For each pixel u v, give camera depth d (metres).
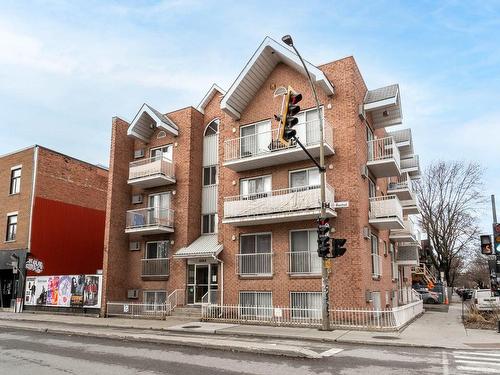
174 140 24.38
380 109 21.59
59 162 28.92
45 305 24.88
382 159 19.72
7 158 29.28
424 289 38.50
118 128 25.14
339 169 18.56
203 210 23.75
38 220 26.98
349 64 19.19
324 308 15.18
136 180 23.58
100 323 18.73
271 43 20.03
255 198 20.59
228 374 8.52
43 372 8.84
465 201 46.34
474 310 20.33
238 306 18.58
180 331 15.94
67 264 28.33
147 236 24.16
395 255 26.88
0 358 10.56
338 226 18.09
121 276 23.95
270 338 14.00
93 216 30.70
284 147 19.12
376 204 19.58
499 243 17.02
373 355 10.66
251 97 21.55
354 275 17.34
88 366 9.44
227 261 20.61
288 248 18.98
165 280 22.78
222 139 22.14
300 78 20.27
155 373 8.64
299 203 17.97
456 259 56.19
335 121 19.03
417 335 14.15
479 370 8.82
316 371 8.77
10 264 26.64
